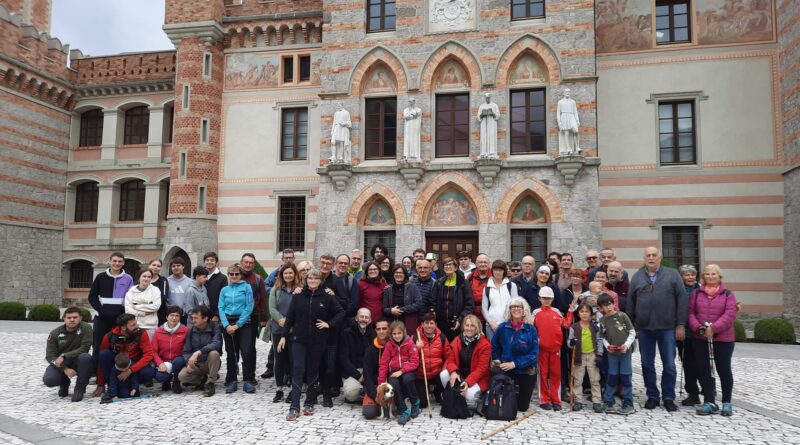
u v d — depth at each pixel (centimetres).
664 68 2342
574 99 2139
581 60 2145
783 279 2169
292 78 2716
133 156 3109
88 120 3269
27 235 2939
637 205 2317
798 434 823
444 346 971
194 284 1184
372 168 2264
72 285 3159
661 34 2380
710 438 802
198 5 2688
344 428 850
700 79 2306
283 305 1103
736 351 1666
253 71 2745
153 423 870
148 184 3047
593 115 2119
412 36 2295
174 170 2650
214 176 2698
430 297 1060
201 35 2681
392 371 931
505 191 2155
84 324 1052
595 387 968
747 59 2273
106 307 1112
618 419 910
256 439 789
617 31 2395
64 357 1020
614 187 2342
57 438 782
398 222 2230
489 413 902
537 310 1011
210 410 957
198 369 1083
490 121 2162
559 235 2092
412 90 2272
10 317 2584
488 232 2153
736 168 2245
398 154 2259
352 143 2317
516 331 953
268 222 2655
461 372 974
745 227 2220
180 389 1097
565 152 2091
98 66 3178
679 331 962
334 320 969
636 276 1018
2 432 808
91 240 3095
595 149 2100
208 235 2650
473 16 2262
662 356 980
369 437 803
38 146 3011
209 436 802
